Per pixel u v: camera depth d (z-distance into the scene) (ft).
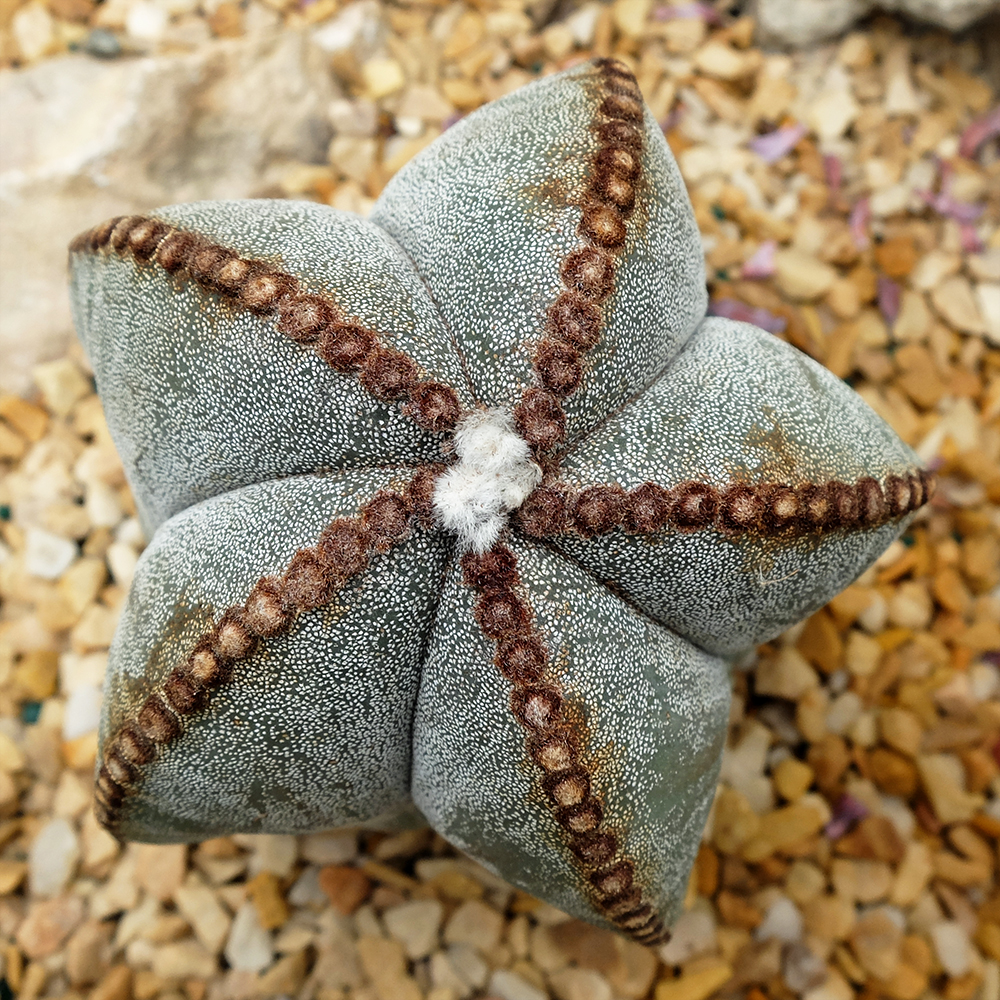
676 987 0.77
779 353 0.58
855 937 0.79
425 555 0.50
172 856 0.78
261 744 0.52
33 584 0.84
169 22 0.98
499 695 0.49
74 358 0.89
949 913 0.81
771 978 0.78
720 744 0.58
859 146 0.96
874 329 0.92
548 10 0.98
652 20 0.97
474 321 0.52
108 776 0.54
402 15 0.99
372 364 0.50
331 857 0.78
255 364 0.51
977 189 0.95
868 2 0.93
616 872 0.52
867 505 0.54
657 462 0.51
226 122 0.89
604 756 0.50
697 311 0.59
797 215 0.94
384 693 0.52
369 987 0.76
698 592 0.53
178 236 0.53
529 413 0.50
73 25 0.98
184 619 0.51
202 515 0.54
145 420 0.56
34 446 0.87
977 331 0.92
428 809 0.58
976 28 0.97
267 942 0.77
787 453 0.53
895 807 0.83
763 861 0.80
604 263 0.51
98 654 0.84
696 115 0.96
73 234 0.86
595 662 0.50
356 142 0.93
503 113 0.57
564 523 0.49
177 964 0.76
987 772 0.82
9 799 0.80
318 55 0.92
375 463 0.51
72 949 0.76
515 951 0.77
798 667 0.83
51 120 0.91
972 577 0.88
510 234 0.52
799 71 0.98
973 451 0.89
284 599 0.48
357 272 0.53
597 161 0.53
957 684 0.85
